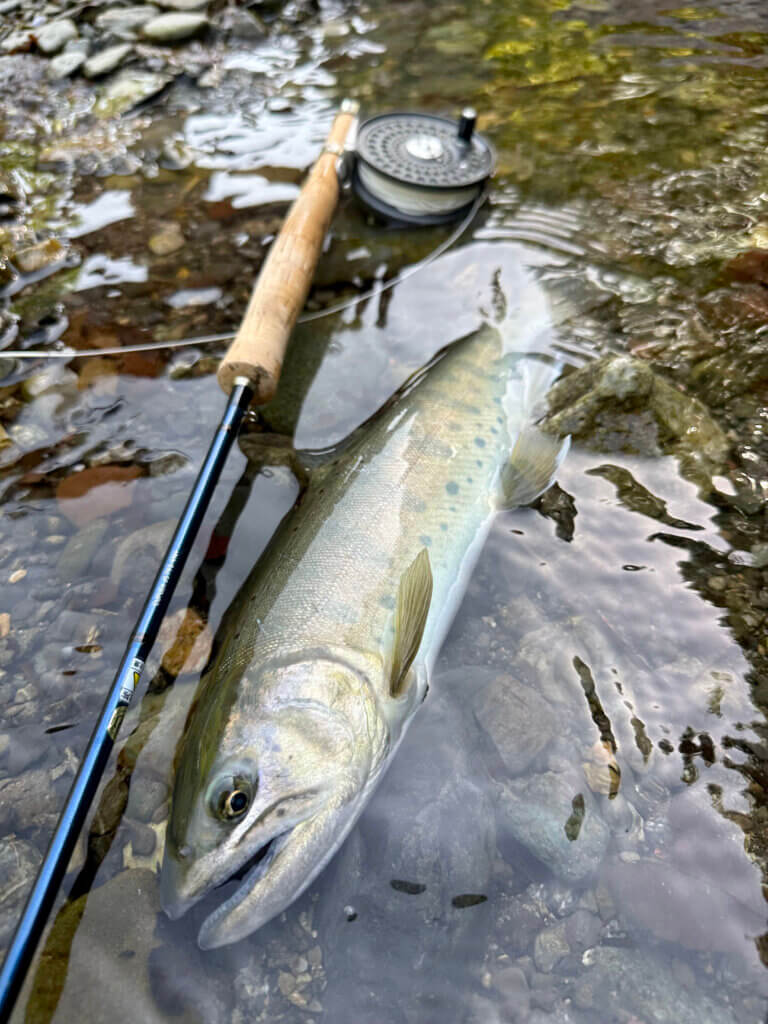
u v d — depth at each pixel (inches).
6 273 16.1
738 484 12.5
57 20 23.8
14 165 19.1
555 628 11.1
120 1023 8.1
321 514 11.6
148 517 12.4
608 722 10.2
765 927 8.6
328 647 10.1
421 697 10.5
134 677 9.1
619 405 13.2
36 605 11.4
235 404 11.9
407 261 17.1
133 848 9.2
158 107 21.2
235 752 9.1
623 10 26.1
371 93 21.9
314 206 15.2
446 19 25.4
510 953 8.5
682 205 18.1
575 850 9.0
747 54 23.7
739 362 14.3
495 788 9.5
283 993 8.3
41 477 12.9
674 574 11.6
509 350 14.6
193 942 8.7
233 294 16.0
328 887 9.0
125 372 14.5
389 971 8.5
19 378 14.3
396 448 12.4
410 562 11.2
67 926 8.6
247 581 11.6
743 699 10.3
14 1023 8.0
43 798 9.6
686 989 8.3
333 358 15.0
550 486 12.6
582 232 17.6
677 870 9.0
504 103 21.6
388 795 9.6
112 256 16.7
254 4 25.1
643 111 21.3
